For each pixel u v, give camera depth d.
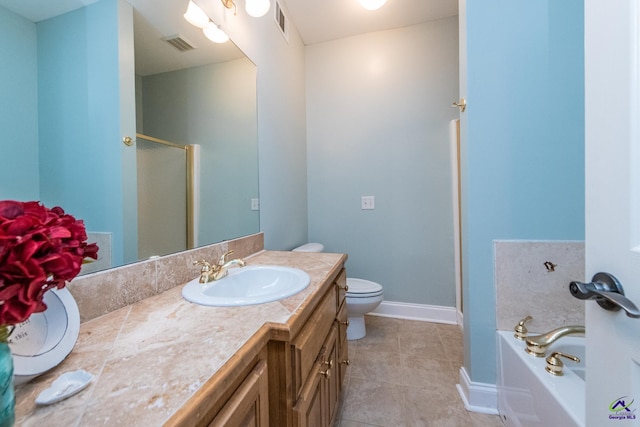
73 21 0.70
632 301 0.39
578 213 1.25
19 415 0.38
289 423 0.67
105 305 0.71
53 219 0.41
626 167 0.41
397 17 2.26
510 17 1.28
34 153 0.62
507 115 1.29
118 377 0.45
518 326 1.25
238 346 0.55
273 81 1.88
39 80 0.63
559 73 1.25
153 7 0.96
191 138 1.15
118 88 0.83
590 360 0.47
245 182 1.53
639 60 0.39
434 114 2.32
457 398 1.40
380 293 1.95
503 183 1.30
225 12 1.36
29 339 0.47
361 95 2.49
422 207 2.36
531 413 1.02
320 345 0.90
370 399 1.39
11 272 0.33
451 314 2.29
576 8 1.23
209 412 0.46
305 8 2.13
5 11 0.57
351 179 2.53
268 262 1.30
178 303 0.79
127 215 0.85
